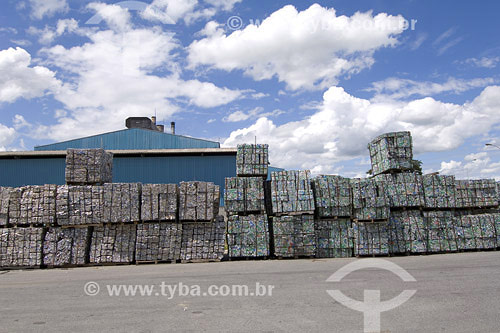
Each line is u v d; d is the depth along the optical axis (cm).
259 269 1095
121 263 1312
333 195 1395
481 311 593
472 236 1448
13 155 2502
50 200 1297
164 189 1341
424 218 1432
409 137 1473
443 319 557
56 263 1272
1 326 576
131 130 2819
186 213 1329
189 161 2653
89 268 1243
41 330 552
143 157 2634
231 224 1361
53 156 2545
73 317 616
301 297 711
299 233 1362
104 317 611
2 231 1271
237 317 591
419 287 773
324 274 966
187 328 543
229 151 2628
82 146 2792
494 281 822
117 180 2591
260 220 1369
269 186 1485
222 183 2639
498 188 1652
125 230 1326
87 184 1376
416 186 1439
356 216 1380
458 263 1112
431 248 1411
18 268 1261
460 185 1494
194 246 1336
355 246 1370
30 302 732
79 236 1300
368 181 1395
